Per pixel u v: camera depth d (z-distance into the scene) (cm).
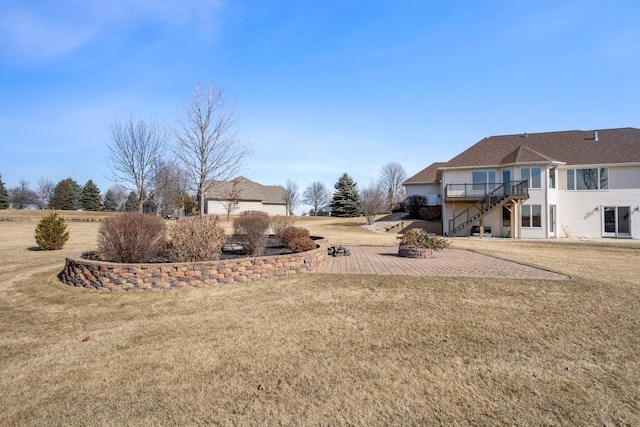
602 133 2598
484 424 256
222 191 3253
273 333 436
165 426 258
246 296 615
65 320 501
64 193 6059
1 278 811
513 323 466
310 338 418
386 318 486
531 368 341
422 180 3522
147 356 375
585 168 2344
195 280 689
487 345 395
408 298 589
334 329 446
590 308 531
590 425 254
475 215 2391
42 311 546
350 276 772
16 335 442
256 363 355
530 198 2314
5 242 1638
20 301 607
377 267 910
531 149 2506
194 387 311
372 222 3216
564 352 377
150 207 3606
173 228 809
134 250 771
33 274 853
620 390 301
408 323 466
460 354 372
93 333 446
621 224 2272
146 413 273
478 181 2527
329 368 342
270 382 318
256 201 5053
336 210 5316
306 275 786
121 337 431
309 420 263
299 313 512
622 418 262
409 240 1210
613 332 434
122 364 357
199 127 1491
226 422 262
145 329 459
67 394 302
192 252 770
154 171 2147
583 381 316
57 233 1394
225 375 331
